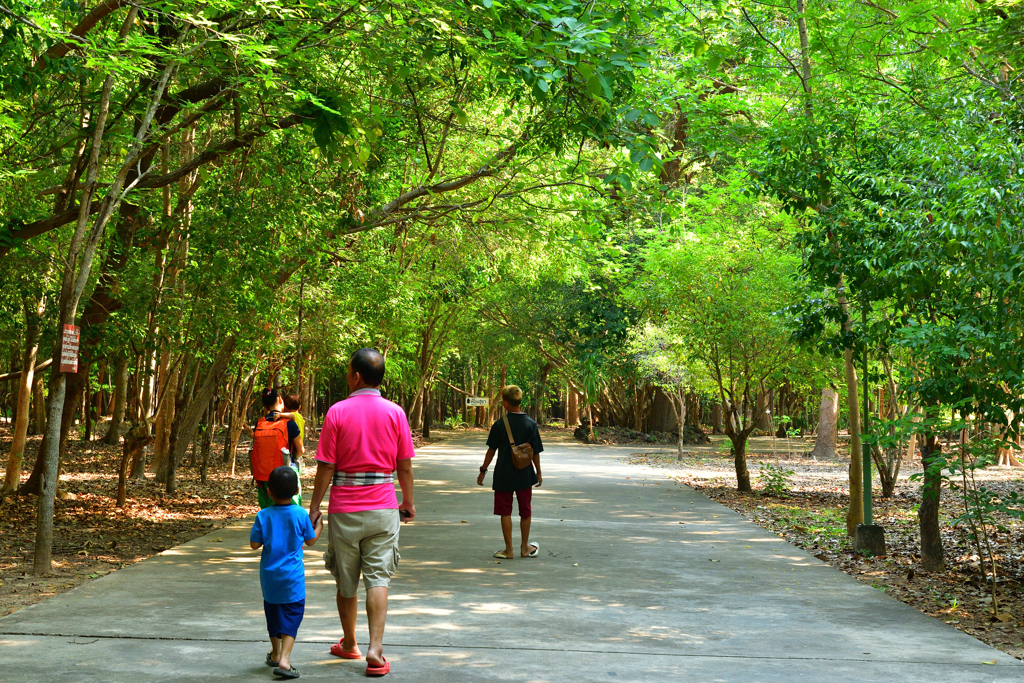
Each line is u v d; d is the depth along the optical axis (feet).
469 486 56.24
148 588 23.82
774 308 52.08
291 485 16.49
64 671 16.07
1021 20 30.07
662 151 42.80
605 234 63.31
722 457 94.84
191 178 46.19
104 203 27.63
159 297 41.42
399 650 18.22
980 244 23.08
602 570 28.07
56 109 34.55
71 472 58.59
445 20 26.35
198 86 32.30
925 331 25.54
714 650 18.71
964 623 21.97
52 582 25.07
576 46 24.11
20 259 40.42
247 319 43.57
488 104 46.14
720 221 64.18
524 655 17.94
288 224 39.32
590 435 129.29
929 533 29.45
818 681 16.51
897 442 29.17
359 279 51.93
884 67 45.42
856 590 25.61
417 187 50.34
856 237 33.14
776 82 47.75
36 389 96.07
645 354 87.56
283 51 27.07
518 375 180.04
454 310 122.83
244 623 19.99
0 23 24.93
